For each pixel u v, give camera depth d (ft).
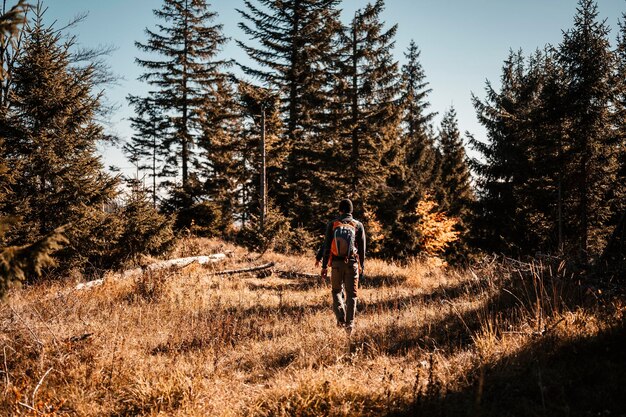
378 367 12.31
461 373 10.66
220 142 71.77
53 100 31.14
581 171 56.90
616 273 16.83
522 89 76.74
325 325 18.03
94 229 31.68
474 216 72.90
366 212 65.82
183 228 61.00
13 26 8.95
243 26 77.71
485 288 20.75
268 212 58.65
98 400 11.04
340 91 67.77
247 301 24.81
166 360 13.71
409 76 118.11
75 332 15.01
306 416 9.24
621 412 8.09
